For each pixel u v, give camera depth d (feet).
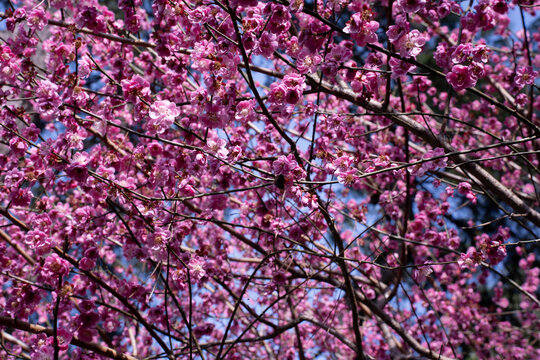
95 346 11.37
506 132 21.01
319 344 23.00
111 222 13.03
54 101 10.41
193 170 11.14
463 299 23.93
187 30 11.51
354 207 18.02
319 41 10.46
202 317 20.49
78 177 10.09
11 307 10.93
